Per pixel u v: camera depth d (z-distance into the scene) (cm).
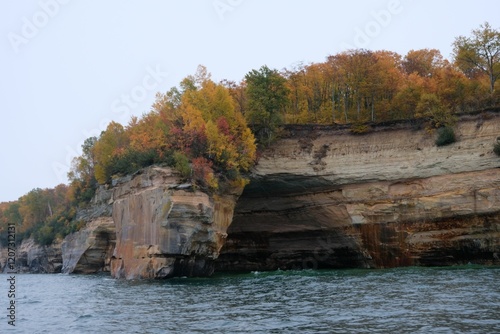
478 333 2044
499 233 5759
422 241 6144
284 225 7062
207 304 3152
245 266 7369
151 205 5678
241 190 6438
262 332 2225
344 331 2177
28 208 14250
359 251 6538
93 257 8888
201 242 5606
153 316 2761
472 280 3828
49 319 2920
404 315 2453
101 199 8819
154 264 5478
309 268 7044
